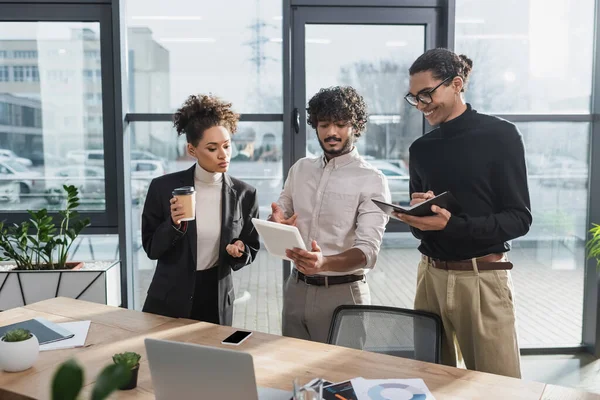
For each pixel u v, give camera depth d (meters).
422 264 2.29
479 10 3.54
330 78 3.55
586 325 3.73
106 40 3.51
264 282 3.75
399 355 1.92
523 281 3.76
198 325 2.03
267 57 3.57
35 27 3.52
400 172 3.64
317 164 2.34
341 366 1.64
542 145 3.67
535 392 1.46
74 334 1.92
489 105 3.63
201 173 2.28
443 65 2.06
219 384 1.22
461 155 2.09
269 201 3.68
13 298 3.26
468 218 2.00
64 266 3.38
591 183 3.68
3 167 3.62
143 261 3.72
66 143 3.61
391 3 3.48
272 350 1.78
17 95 3.57
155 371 1.28
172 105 3.60
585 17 3.57
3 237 3.35
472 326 2.09
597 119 3.60
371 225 2.15
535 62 3.60
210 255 2.27
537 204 3.72
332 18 3.48
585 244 3.74
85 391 1.47
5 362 1.59
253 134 3.63
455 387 1.49
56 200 3.66
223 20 3.55
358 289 2.24
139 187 3.66
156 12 3.54
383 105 3.59
